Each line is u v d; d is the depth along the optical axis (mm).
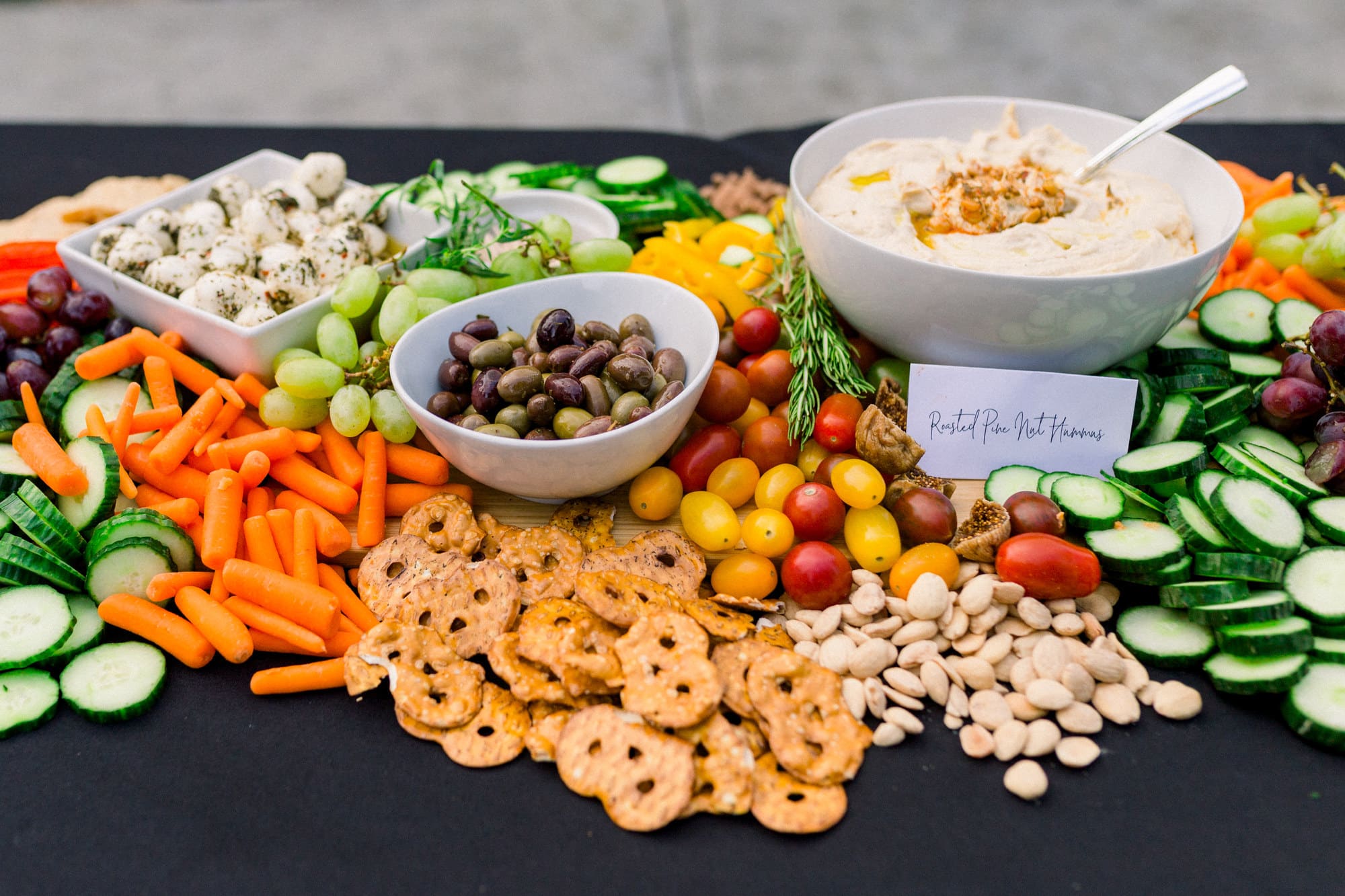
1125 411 651
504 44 2127
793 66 2023
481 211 758
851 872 524
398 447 658
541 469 607
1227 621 576
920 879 522
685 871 525
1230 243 635
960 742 563
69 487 619
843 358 671
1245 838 531
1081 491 629
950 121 762
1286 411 648
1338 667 565
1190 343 720
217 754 563
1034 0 2217
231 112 1827
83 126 965
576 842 533
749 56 2066
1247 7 2129
